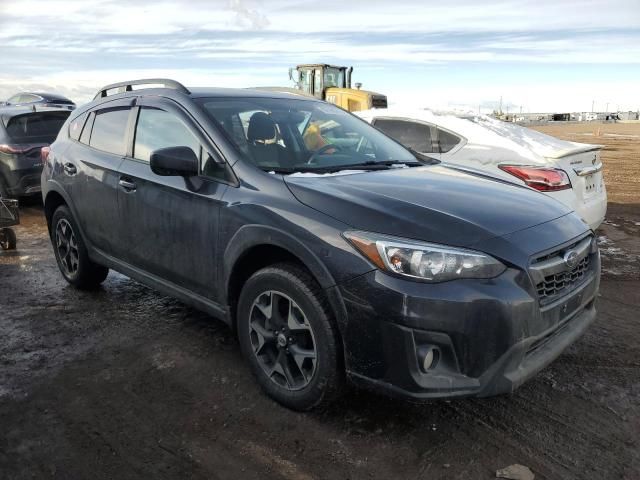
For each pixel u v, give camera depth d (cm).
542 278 264
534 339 258
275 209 293
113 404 309
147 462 260
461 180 344
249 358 316
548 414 298
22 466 257
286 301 295
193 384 330
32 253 638
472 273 249
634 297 477
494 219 278
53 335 402
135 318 432
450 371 250
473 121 605
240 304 314
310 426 286
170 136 370
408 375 248
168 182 356
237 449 269
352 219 269
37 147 867
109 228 420
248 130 353
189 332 405
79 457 263
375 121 649
